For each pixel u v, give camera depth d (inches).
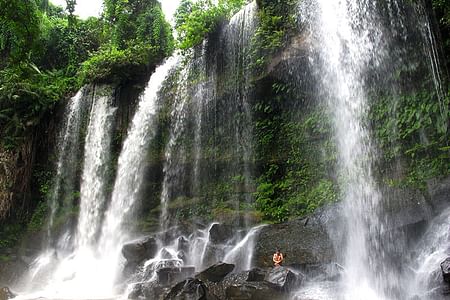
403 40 412.5
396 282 330.0
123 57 636.7
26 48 561.0
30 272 518.0
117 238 551.2
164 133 581.3
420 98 394.6
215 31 563.8
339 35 455.8
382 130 410.6
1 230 565.6
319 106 464.8
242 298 302.5
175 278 355.3
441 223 330.3
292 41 475.5
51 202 616.4
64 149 644.1
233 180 504.1
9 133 608.7
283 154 480.1
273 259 365.4
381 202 380.8
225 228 454.6
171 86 598.2
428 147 376.2
